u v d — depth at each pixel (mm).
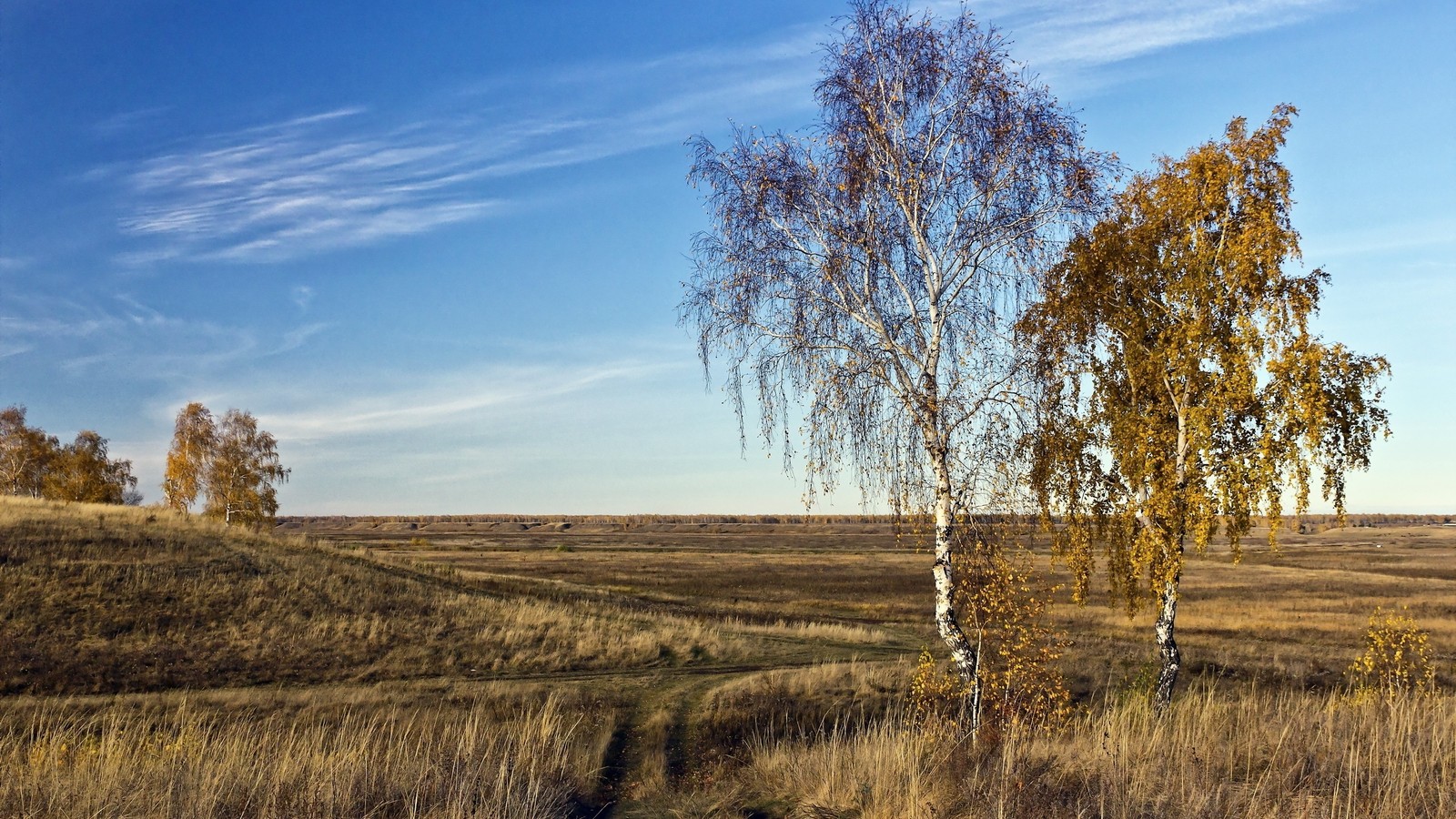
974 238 11906
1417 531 192500
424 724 16156
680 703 20562
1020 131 11617
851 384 11664
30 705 19562
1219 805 7164
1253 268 14125
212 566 33062
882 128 11883
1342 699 13430
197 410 65062
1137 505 14961
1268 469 13258
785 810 9477
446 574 42469
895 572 76062
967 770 8812
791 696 20047
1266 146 14484
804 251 12312
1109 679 21609
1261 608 47062
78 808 8008
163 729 16703
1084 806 7285
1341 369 13383
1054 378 12023
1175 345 14391
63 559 30812
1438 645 33094
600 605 38875
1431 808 7188
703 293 12266
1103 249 14359
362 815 8266
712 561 87312
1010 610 11938
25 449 70438
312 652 26500
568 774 12180
